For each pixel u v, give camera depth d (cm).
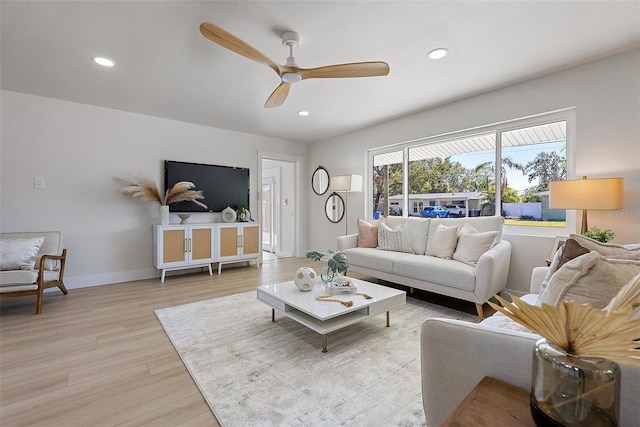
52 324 256
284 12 199
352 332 241
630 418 71
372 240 409
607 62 260
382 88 326
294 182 614
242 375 179
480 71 286
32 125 346
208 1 188
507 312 68
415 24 212
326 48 243
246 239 487
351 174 511
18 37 227
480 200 365
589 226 269
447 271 285
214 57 260
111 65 273
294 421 140
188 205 459
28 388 166
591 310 53
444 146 400
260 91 336
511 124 331
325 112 409
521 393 79
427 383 103
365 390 165
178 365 191
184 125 457
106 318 270
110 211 397
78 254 376
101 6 192
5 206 333
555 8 196
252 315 278
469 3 191
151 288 372
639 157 246
